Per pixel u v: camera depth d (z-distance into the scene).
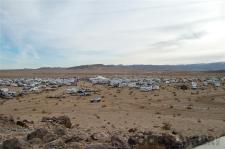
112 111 62.78
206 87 105.00
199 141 40.50
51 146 30.88
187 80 137.88
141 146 33.53
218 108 65.69
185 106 67.94
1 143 32.00
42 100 80.94
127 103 73.25
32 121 46.16
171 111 62.66
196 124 50.12
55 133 35.03
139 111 62.53
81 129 42.91
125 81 128.25
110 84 119.06
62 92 95.62
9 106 73.25
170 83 123.25
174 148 35.69
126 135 38.19
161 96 83.44
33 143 32.09
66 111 64.19
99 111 63.09
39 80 151.00
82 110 64.94
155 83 120.50
